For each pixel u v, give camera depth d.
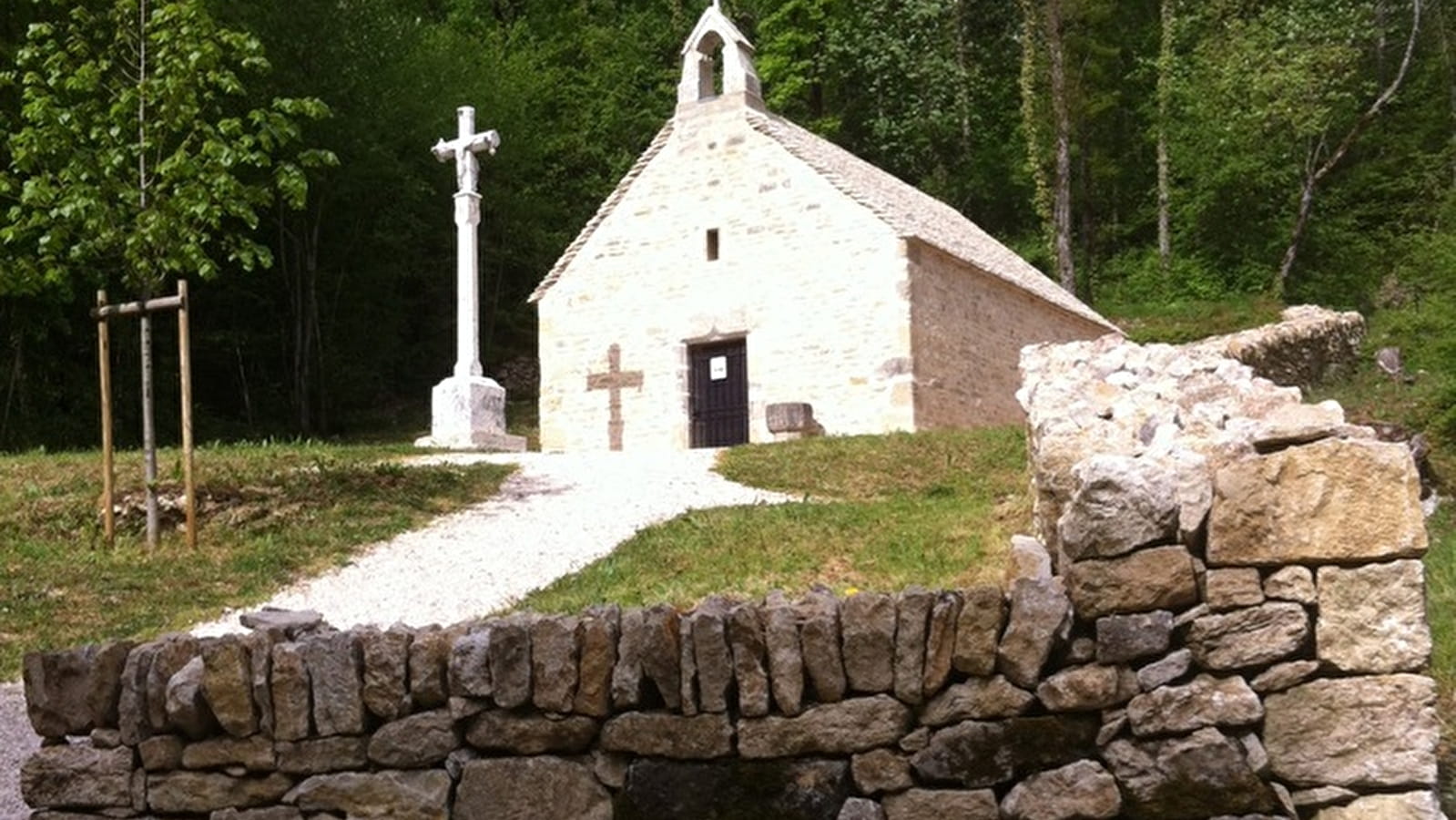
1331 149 43.72
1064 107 41.81
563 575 11.05
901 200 25.16
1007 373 24.33
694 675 4.50
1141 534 4.25
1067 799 4.19
